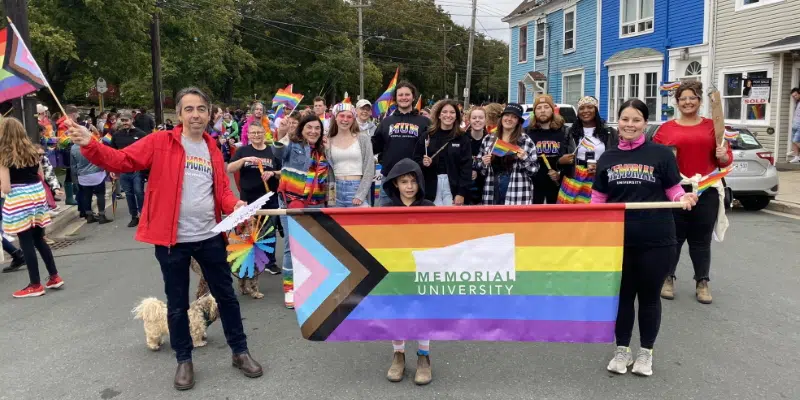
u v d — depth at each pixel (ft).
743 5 51.29
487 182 19.30
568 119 52.75
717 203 17.94
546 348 15.01
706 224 18.01
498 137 18.93
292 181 18.72
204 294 18.61
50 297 20.27
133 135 34.60
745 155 32.96
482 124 20.21
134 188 34.01
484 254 12.69
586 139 18.74
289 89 32.30
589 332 12.70
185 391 12.90
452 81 259.19
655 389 12.55
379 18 217.97
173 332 13.07
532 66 95.30
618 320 13.37
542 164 19.99
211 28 123.03
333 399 12.37
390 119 20.44
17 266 24.32
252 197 21.16
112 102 148.97
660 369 13.55
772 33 48.32
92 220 35.58
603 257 12.46
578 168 19.02
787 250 24.62
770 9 48.34
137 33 71.72
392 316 13.00
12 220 19.76
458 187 19.27
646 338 13.17
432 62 233.55
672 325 16.38
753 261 22.97
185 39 101.40
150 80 118.93
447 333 12.94
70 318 17.98
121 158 12.13
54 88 75.77
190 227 12.98
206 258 13.32
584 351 14.76
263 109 27.89
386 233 12.85
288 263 18.51
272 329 16.74
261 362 14.42
